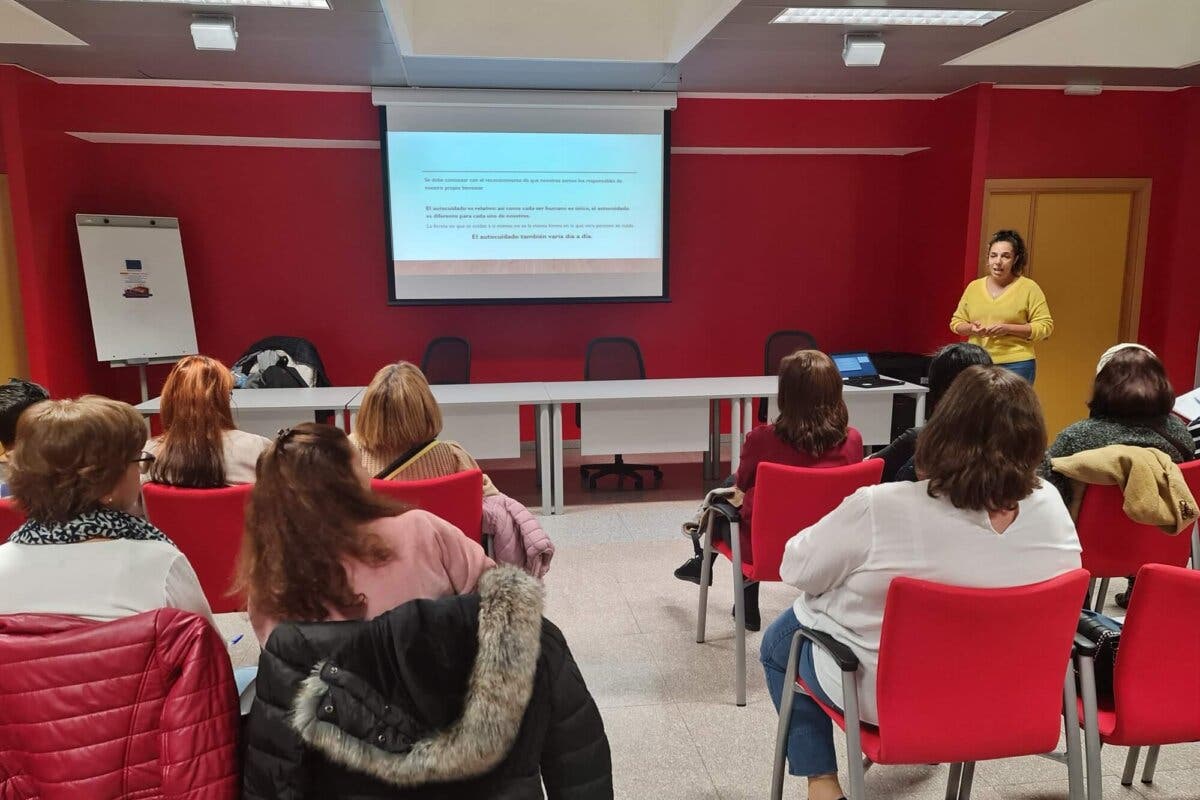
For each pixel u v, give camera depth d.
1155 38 4.93
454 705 0.96
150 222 5.43
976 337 4.67
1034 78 5.30
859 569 1.50
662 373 6.31
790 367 2.43
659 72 5.08
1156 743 1.51
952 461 1.40
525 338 6.15
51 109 5.00
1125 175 5.78
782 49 4.54
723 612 3.17
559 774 1.09
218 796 1.05
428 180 5.63
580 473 5.26
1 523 1.95
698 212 6.16
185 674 1.05
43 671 1.03
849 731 1.48
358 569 1.17
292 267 5.86
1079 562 1.49
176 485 2.24
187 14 3.77
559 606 3.24
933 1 3.74
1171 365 5.93
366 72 4.99
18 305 5.07
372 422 2.40
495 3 4.61
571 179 5.77
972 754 1.45
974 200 5.50
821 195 6.26
